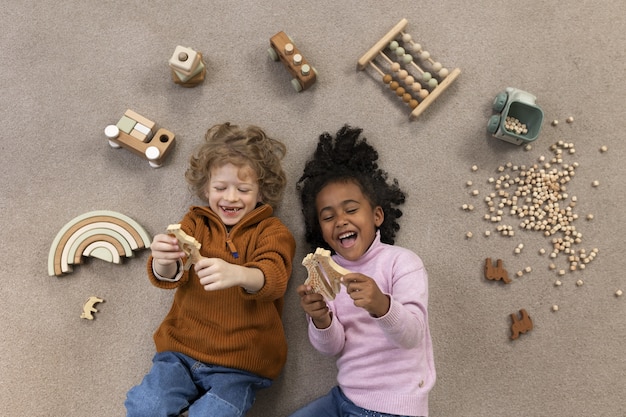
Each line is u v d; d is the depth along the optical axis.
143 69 1.48
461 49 1.47
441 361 1.37
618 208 1.40
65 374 1.38
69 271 1.39
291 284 1.41
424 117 1.45
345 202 1.26
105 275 1.41
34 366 1.38
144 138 1.40
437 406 1.36
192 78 1.44
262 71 1.48
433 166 1.43
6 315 1.40
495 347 1.38
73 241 1.38
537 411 1.35
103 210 1.42
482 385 1.36
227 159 1.24
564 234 1.40
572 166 1.42
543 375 1.36
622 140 1.42
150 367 1.38
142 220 1.43
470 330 1.38
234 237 1.24
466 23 1.48
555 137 1.43
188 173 1.35
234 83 1.47
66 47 1.49
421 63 1.47
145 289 1.41
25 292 1.41
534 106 1.35
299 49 1.48
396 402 1.16
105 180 1.45
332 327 1.20
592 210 1.40
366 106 1.46
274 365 1.28
